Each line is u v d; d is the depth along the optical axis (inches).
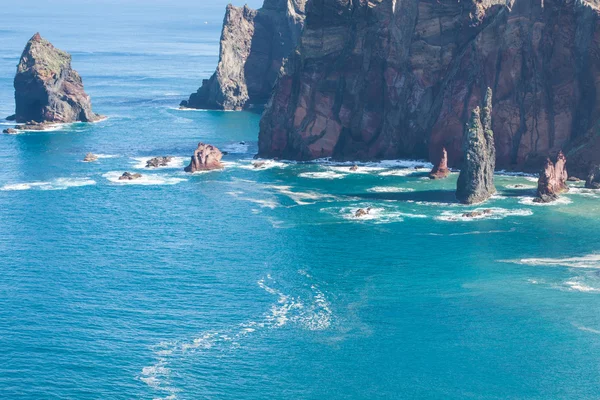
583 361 5954.7
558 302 6786.4
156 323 6432.1
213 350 6058.1
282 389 5610.2
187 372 5767.7
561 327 6402.6
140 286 7106.3
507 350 6092.5
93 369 5772.6
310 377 5753.0
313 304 6796.3
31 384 5575.8
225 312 6643.7
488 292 6978.4
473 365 5905.5
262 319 6535.4
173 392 5526.6
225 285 7145.7
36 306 6692.9
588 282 7155.5
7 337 6166.3
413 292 7007.9
